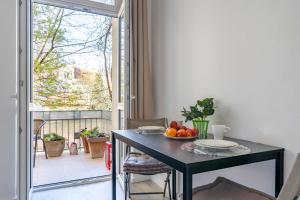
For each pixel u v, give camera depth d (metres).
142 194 2.46
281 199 0.87
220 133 1.66
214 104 1.96
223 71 1.88
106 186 2.72
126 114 2.73
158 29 2.73
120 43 3.07
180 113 2.37
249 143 1.58
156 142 1.63
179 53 2.39
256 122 1.62
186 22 2.29
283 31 1.45
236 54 1.77
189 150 1.39
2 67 2.09
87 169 3.46
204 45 2.07
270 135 1.53
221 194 1.33
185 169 1.14
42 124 3.94
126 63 2.74
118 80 3.11
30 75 2.48
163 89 2.65
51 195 2.47
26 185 2.24
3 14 2.09
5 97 2.11
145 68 2.74
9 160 2.14
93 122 5.15
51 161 3.91
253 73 1.64
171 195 2.42
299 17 1.37
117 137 2.00
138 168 2.05
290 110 1.42
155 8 2.79
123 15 2.81
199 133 1.81
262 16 1.58
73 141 4.75
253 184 1.65
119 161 2.90
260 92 1.59
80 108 5.06
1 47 2.08
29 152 2.40
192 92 2.21
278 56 1.48
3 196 2.10
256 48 1.62
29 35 2.38
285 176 1.43
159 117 2.72
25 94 2.24
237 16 1.76
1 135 2.09
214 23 1.96
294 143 1.39
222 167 1.22
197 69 2.15
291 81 1.41
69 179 3.01
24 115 2.23
